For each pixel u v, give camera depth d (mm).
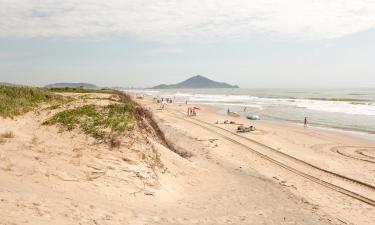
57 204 8125
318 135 34500
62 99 24953
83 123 15695
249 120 47844
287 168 20047
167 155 16609
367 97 125312
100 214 8469
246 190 14742
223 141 27859
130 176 11922
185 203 11867
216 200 12820
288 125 43094
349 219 12414
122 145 13648
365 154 25781
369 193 16094
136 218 9023
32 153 11250
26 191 8281
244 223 10539
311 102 92312
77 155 12031
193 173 16141
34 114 17812
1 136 12258
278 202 13422
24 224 6441
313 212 12664
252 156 22750
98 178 11086
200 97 132250
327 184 17094
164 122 38281
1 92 21516
